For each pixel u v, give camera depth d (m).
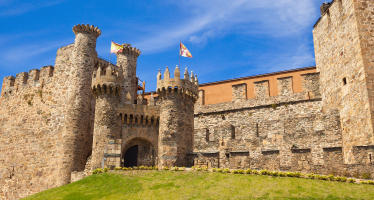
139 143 38.12
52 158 46.88
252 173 29.33
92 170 35.97
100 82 38.28
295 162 30.33
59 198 27.58
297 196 23.44
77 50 48.09
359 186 24.33
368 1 32.28
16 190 49.22
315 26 42.69
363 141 29.56
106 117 37.47
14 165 50.81
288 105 42.12
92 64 48.25
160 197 25.75
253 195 24.39
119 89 38.62
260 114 43.69
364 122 29.56
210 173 30.38
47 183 46.28
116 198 26.39
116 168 33.78
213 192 25.70
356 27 31.64
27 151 49.97
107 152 34.59
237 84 47.03
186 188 27.08
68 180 42.75
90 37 48.94
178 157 34.41
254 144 36.66
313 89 41.38
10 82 56.94
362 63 30.39
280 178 27.47
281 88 43.84
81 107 45.78
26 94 53.38
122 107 38.09
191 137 36.84
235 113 45.44
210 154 34.09
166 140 34.84
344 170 27.48
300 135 34.94
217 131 40.31
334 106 36.03
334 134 33.69
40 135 49.28
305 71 43.41
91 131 46.50
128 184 29.17
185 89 36.72
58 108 48.47
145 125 38.16
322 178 26.53
